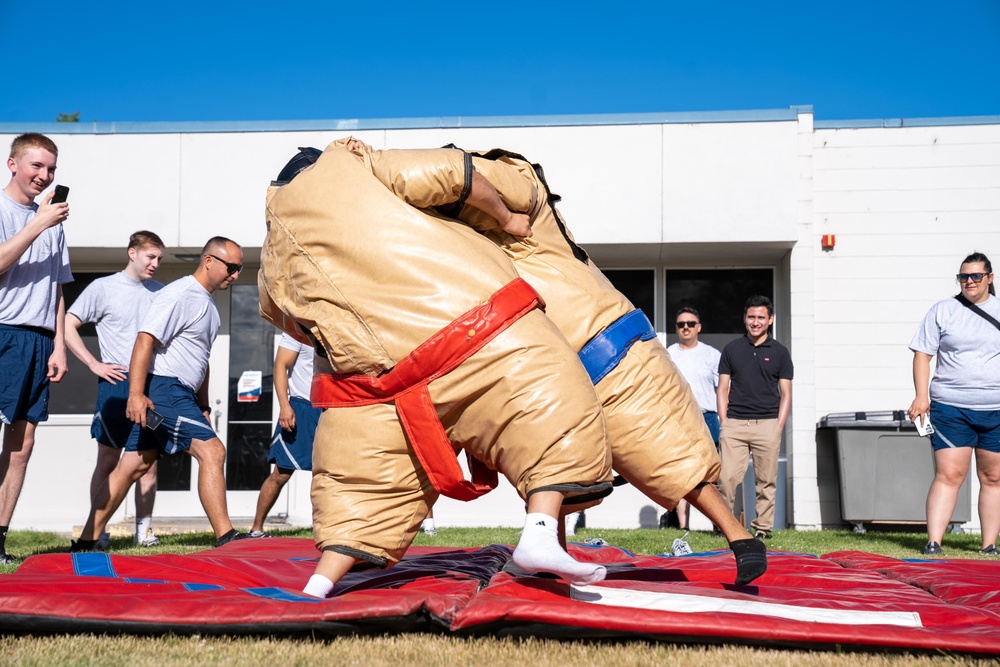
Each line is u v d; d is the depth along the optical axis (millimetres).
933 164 10422
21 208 6039
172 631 3068
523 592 3492
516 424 3391
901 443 9727
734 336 11047
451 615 3098
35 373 6055
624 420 3934
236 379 11172
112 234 10617
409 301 3459
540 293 3992
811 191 10422
